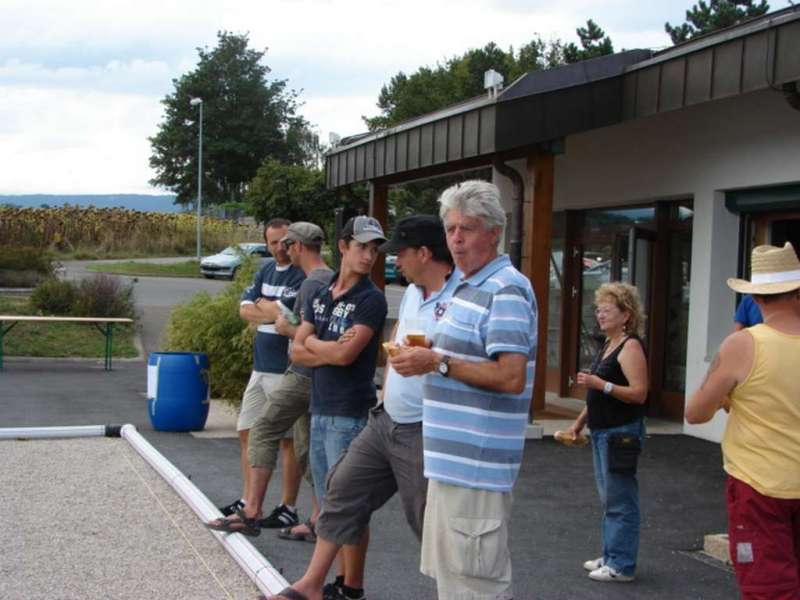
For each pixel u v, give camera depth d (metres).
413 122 11.28
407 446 4.16
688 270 10.96
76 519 6.30
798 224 9.59
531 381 3.70
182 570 5.34
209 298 11.27
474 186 3.71
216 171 78.19
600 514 7.05
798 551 3.93
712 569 5.82
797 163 8.92
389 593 5.13
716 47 8.39
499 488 3.61
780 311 3.98
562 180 12.58
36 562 5.40
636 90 9.49
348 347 4.77
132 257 43.16
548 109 9.48
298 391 5.66
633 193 11.18
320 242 5.95
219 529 5.82
